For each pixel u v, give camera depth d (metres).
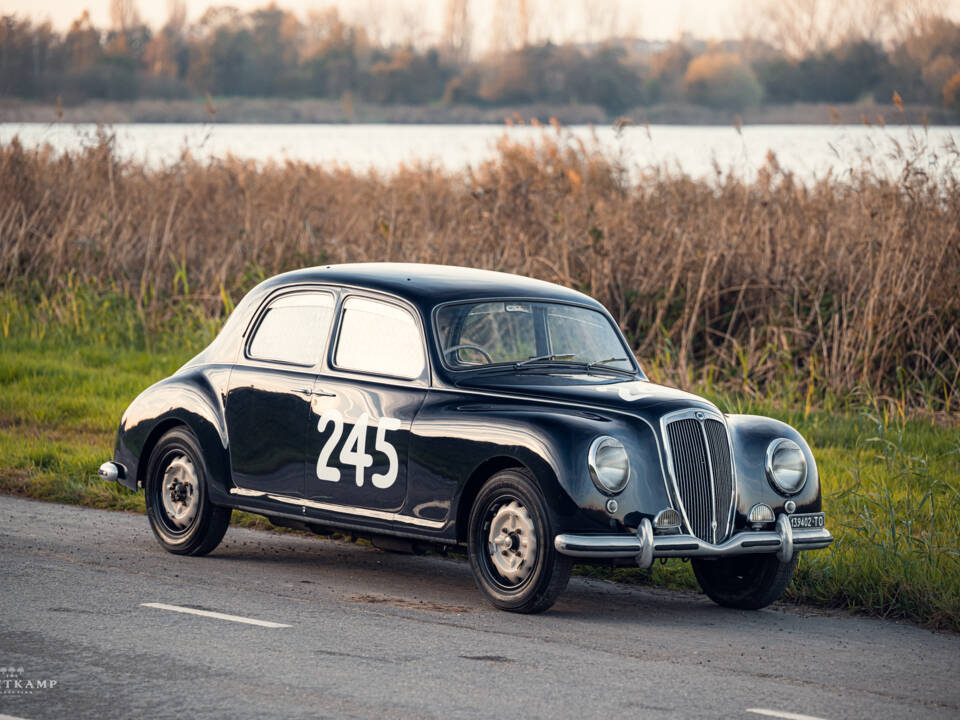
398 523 12.44
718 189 28.22
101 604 11.62
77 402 22.34
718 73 83.12
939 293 23.34
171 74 117.56
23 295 30.56
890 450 18.88
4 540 14.40
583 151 30.56
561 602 12.60
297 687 9.24
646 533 11.45
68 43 85.00
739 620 12.26
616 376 13.13
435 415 12.27
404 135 81.12
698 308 24.47
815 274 24.89
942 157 24.80
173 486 14.20
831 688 9.79
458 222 29.19
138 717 8.50
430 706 8.88
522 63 111.81
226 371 14.02
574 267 26.58
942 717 9.14
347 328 13.31
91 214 31.44
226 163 32.94
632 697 9.25
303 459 13.14
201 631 10.77
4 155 32.09
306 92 133.88
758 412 20.98
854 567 13.42
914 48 45.84
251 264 29.05
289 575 13.35
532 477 11.62
